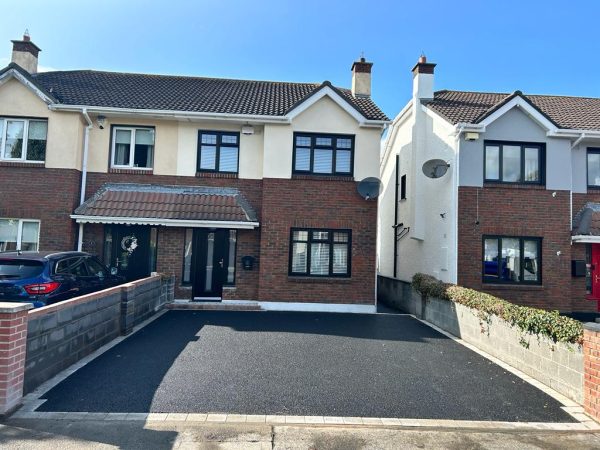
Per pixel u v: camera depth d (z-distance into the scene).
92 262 9.94
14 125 12.72
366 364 7.43
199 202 12.90
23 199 12.54
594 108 15.57
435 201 14.15
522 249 12.95
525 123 13.08
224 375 6.56
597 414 5.39
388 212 18.80
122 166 13.35
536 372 6.89
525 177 13.12
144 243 13.12
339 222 13.23
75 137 12.74
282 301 12.96
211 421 4.98
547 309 12.77
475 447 4.62
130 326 9.09
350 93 16.22
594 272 13.52
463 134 12.85
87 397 5.50
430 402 5.84
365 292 13.16
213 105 13.70
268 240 13.05
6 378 4.84
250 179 13.48
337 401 5.75
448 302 10.37
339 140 13.57
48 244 12.46
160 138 13.39
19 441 4.34
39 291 7.75
